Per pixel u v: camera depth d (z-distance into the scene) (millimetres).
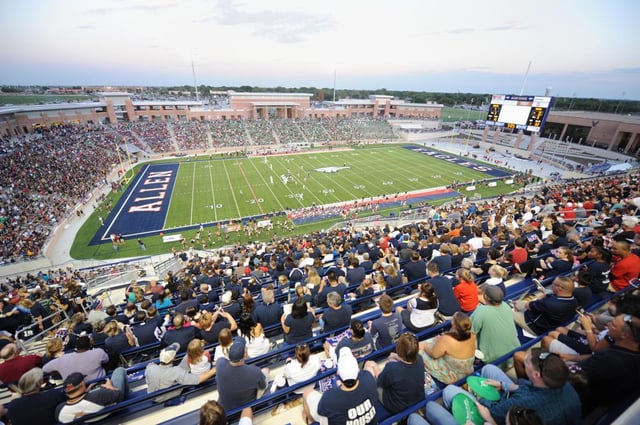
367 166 64750
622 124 64812
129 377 6473
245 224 37844
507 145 78250
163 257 30000
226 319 7102
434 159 71812
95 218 39719
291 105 103062
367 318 7340
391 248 13312
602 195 20516
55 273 24672
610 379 3307
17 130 61062
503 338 4625
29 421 4480
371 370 4617
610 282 6547
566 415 3051
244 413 4422
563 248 7664
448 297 6305
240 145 81625
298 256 15578
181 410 5438
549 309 5312
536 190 37281
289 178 55375
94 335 7477
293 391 4859
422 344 5508
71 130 68625
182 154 73562
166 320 8195
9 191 38969
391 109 124188
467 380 3912
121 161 61938
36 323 9406
